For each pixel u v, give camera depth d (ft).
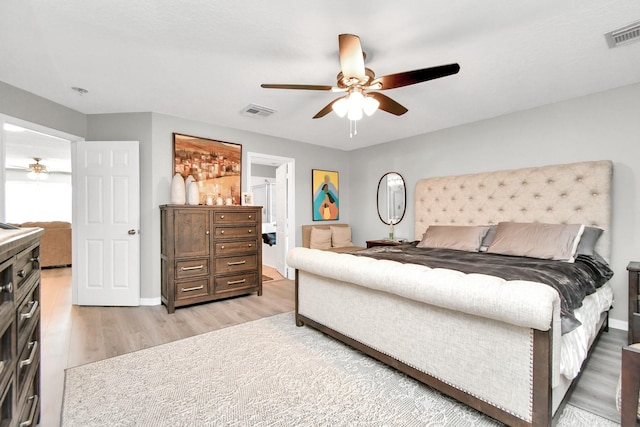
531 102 10.32
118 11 5.76
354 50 5.62
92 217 11.23
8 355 3.22
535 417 4.28
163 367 6.77
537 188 10.25
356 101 6.89
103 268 11.25
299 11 5.75
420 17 5.92
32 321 4.33
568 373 4.71
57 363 6.98
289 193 16.01
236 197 13.51
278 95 9.82
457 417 5.10
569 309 5.00
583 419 4.98
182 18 5.98
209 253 11.44
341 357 7.22
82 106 10.80
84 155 11.19
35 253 4.58
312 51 7.20
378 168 16.53
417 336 5.80
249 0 5.45
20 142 17.61
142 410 5.31
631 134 8.84
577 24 6.15
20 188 27.17
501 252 9.15
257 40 6.74
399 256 8.24
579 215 9.36
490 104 10.53
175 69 8.11
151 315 10.28
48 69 8.08
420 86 9.09
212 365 6.86
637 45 6.91
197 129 12.48
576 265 7.24
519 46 6.96
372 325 6.73
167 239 10.55
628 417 3.58
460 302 4.82
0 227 4.21
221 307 11.18
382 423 4.96
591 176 9.14
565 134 10.05
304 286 8.90
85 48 7.07
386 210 16.11
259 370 6.64
